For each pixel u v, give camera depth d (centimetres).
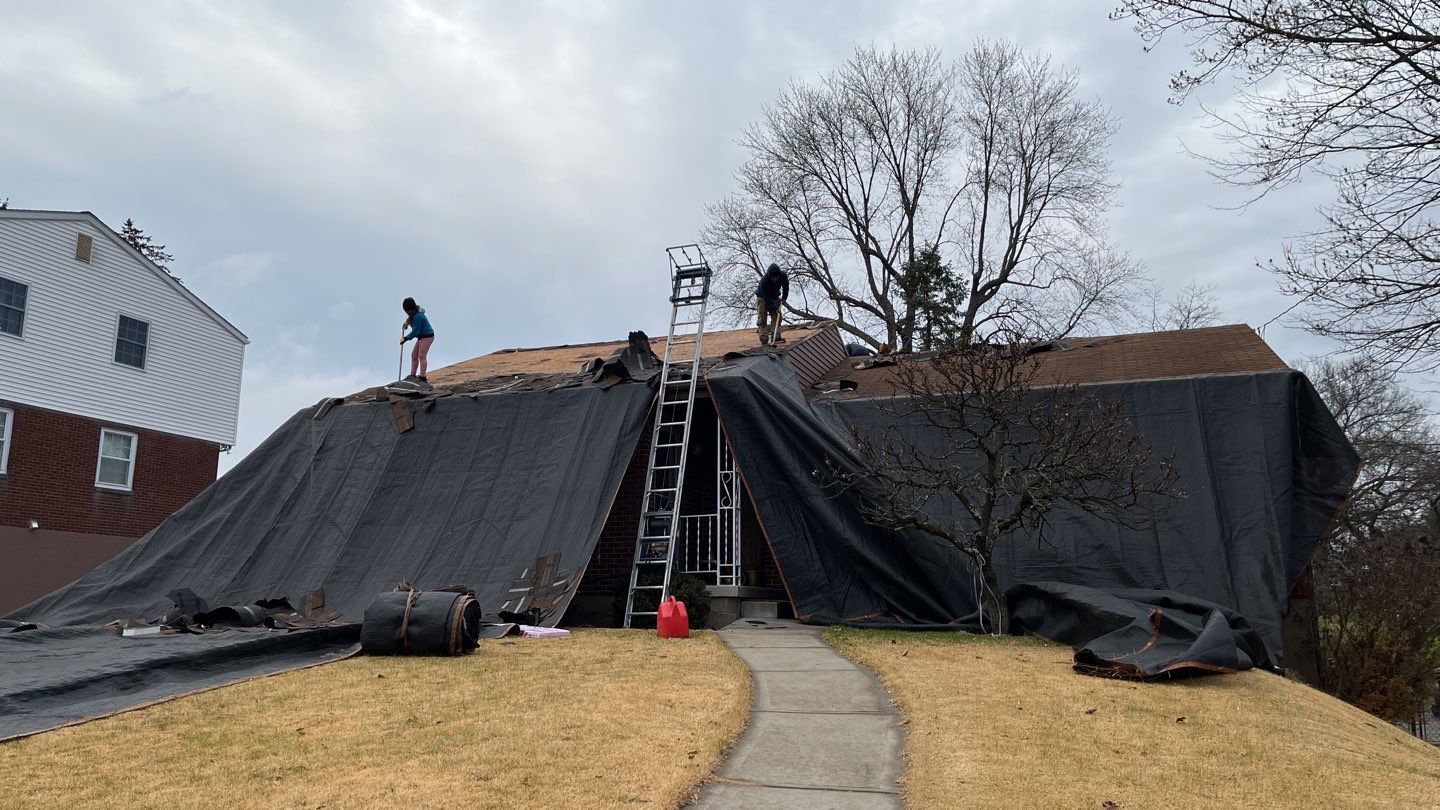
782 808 523
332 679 823
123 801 508
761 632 1168
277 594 1325
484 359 2145
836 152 3594
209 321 2573
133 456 2327
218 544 1416
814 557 1280
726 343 1939
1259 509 1245
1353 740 731
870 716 735
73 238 2227
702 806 526
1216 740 663
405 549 1346
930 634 1162
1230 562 1226
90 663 831
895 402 1488
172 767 570
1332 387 3284
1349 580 1672
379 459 1468
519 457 1404
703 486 1591
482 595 1247
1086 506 1159
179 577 1380
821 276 3609
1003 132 3466
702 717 701
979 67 3456
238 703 733
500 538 1313
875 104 3528
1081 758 608
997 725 684
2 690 729
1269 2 1170
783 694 810
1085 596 1060
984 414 1210
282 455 1516
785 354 1655
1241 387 1326
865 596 1277
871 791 556
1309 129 1211
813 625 1230
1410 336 1200
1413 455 2991
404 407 1509
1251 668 979
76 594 1369
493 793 523
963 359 1263
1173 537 1261
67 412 2181
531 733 644
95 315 2266
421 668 877
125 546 2278
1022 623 1166
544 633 1109
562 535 1273
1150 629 948
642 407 1373
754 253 3675
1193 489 1280
